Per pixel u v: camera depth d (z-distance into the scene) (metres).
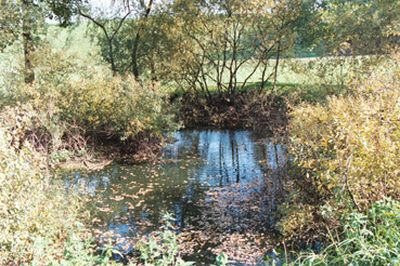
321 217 6.79
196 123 20.03
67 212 7.26
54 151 12.37
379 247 4.11
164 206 9.78
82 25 20.64
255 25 19.52
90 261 4.62
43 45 15.96
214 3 19.00
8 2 14.55
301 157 6.99
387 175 5.73
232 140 16.72
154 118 14.01
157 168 12.89
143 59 20.20
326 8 19.20
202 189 10.95
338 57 16.55
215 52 20.42
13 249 5.26
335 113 6.49
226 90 20.95
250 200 9.92
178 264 4.56
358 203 5.74
